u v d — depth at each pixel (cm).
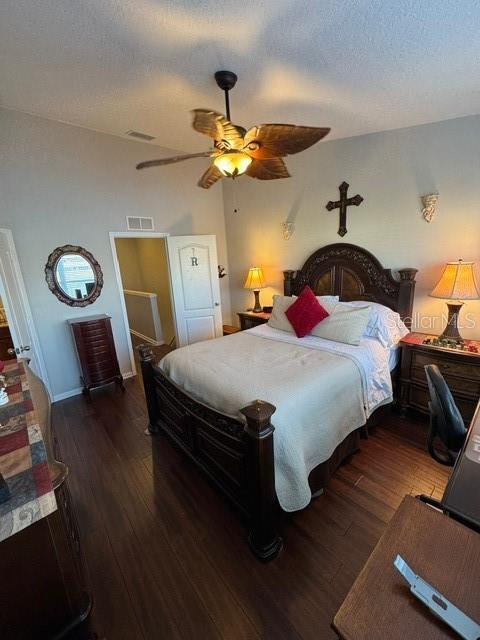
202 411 194
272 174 247
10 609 92
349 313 278
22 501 91
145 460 245
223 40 179
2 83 236
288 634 127
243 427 161
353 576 149
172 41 180
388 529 83
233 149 195
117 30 172
